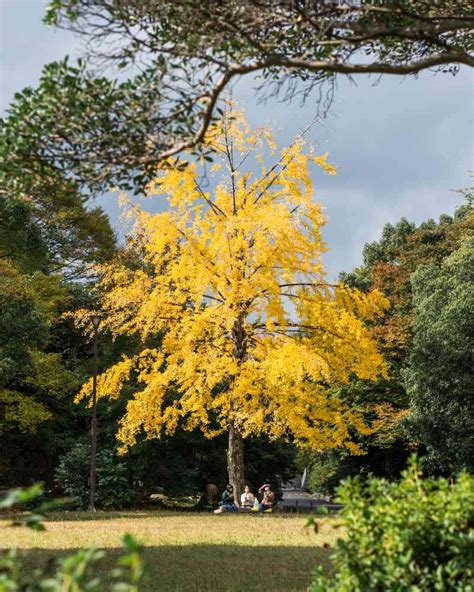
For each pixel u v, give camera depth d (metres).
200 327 21.47
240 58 7.57
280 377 21.55
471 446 28.20
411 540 4.91
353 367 21.86
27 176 7.75
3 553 11.09
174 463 30.58
